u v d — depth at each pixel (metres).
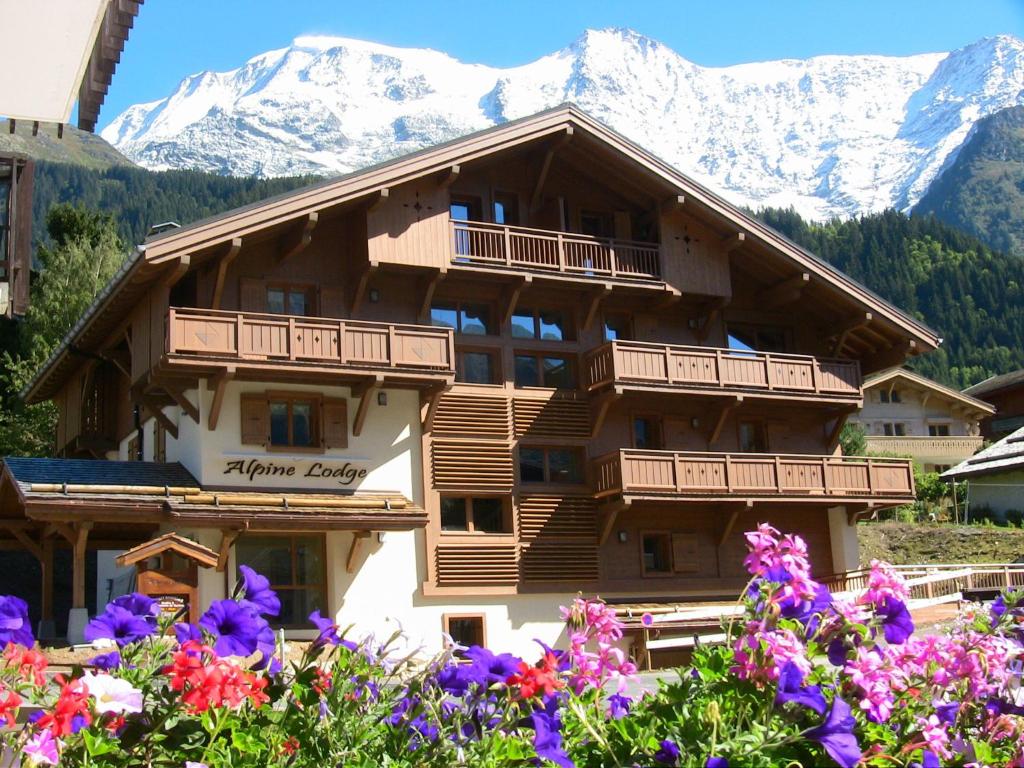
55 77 10.71
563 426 29.27
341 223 27.86
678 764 4.61
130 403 31.34
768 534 5.23
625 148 29.61
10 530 26.03
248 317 25.19
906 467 32.22
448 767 5.15
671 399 30.52
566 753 5.13
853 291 32.00
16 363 46.09
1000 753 5.77
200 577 24.89
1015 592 6.23
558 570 28.42
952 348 137.88
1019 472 51.38
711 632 26.72
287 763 5.08
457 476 27.77
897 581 5.34
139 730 4.84
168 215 150.62
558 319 30.20
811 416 32.84
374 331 26.22
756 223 30.88
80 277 46.47
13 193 20.28
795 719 4.83
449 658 5.48
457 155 27.58
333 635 5.47
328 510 25.28
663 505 29.88
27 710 4.93
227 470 25.61
